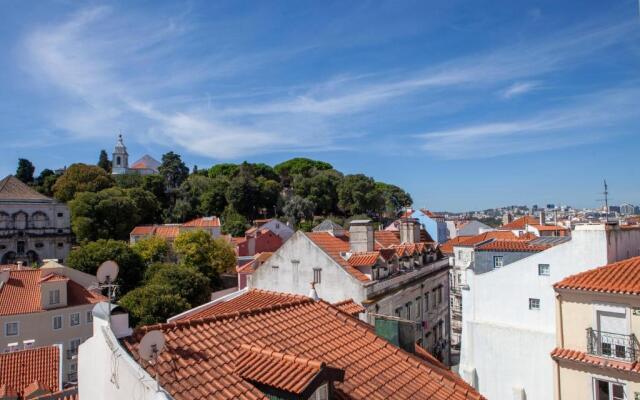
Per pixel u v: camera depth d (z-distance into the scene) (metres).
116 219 88.12
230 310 15.21
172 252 72.12
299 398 8.43
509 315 24.33
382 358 12.31
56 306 42.56
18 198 89.56
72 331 43.09
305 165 180.12
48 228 91.44
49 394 20.38
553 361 20.08
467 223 90.56
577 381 19.28
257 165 154.75
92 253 59.59
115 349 8.41
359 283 27.25
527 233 48.47
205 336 10.42
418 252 35.62
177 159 143.12
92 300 45.12
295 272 30.23
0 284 42.75
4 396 22.36
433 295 37.78
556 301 20.23
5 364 24.69
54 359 25.94
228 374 9.32
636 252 23.95
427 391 11.50
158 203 115.31
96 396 9.33
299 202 120.75
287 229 95.69
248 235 86.69
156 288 47.16
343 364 11.32
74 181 106.75
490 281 25.05
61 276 44.78
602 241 21.59
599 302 18.80
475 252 28.66
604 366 18.25
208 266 68.31
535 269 23.64
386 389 10.93
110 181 112.81
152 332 8.27
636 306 17.77
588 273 20.09
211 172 165.88
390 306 29.55
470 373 25.02
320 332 12.62
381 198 135.38
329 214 133.62
